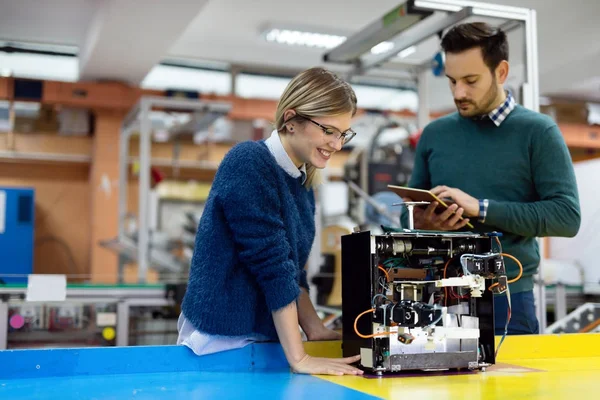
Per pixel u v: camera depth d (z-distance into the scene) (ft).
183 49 25.20
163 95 25.48
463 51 5.90
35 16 21.88
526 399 3.34
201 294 4.50
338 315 11.69
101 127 25.76
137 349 4.33
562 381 3.97
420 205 5.48
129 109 25.46
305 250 4.96
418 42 10.81
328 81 4.43
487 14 8.29
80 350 4.20
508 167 6.11
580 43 23.18
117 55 22.17
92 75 24.67
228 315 4.49
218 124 25.31
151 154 26.66
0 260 23.29
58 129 25.90
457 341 4.42
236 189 4.39
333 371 4.22
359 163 17.22
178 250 21.36
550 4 19.75
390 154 17.89
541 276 8.00
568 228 5.74
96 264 25.41
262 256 4.38
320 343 4.84
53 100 24.13
